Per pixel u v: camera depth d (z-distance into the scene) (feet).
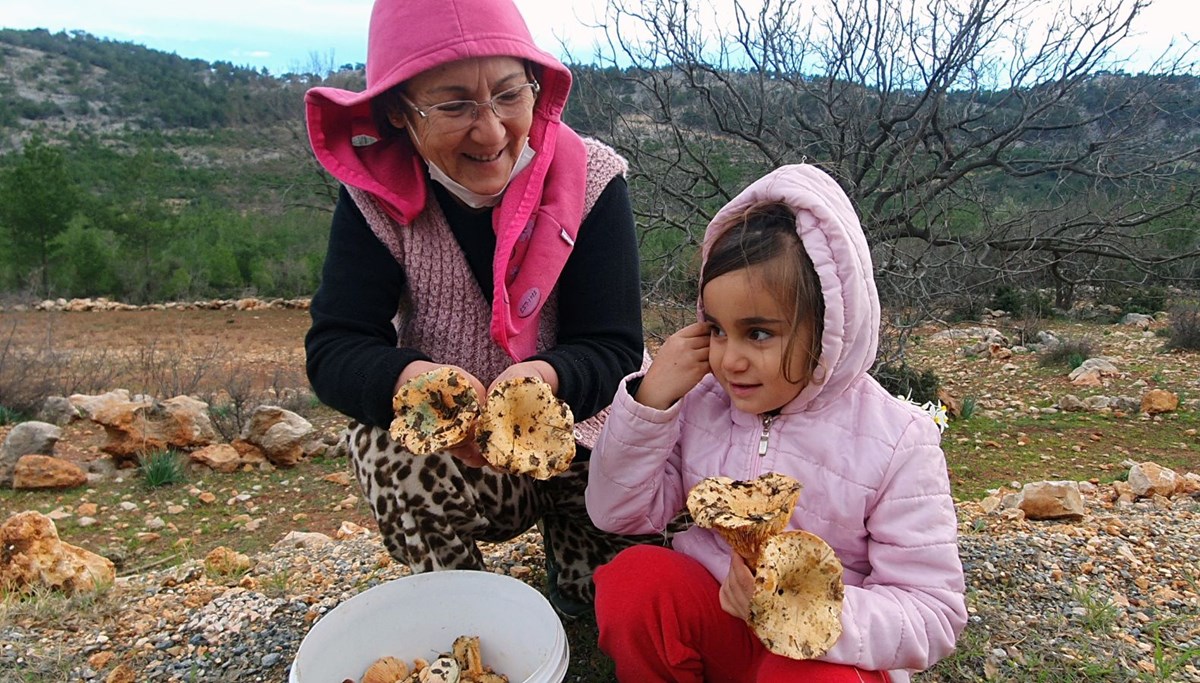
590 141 8.23
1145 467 17.03
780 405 6.65
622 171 8.23
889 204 33.50
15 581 11.95
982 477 20.71
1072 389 32.32
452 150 6.86
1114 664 8.38
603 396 7.54
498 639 7.66
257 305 76.23
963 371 37.14
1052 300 56.18
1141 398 29.99
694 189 30.94
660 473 7.10
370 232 7.75
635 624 6.65
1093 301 56.29
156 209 98.99
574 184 7.70
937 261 28.48
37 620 10.40
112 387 36.14
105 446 23.32
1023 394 31.89
